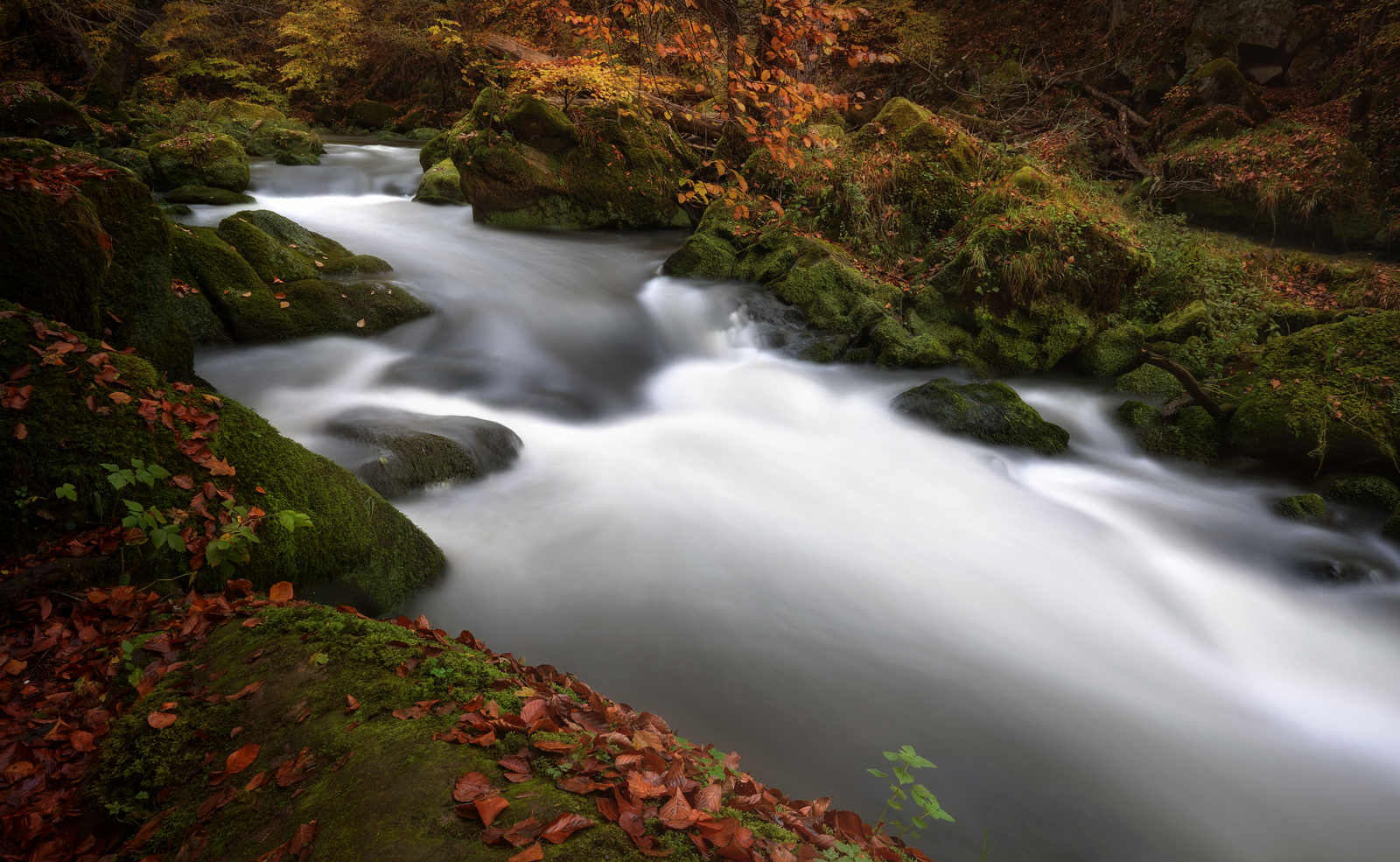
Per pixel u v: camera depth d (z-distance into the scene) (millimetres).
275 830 2129
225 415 4102
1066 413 8828
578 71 12523
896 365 9508
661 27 11547
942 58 20391
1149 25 16844
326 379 7648
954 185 11336
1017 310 9555
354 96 27641
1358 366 7465
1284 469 7691
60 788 2408
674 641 4602
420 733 2371
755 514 6281
